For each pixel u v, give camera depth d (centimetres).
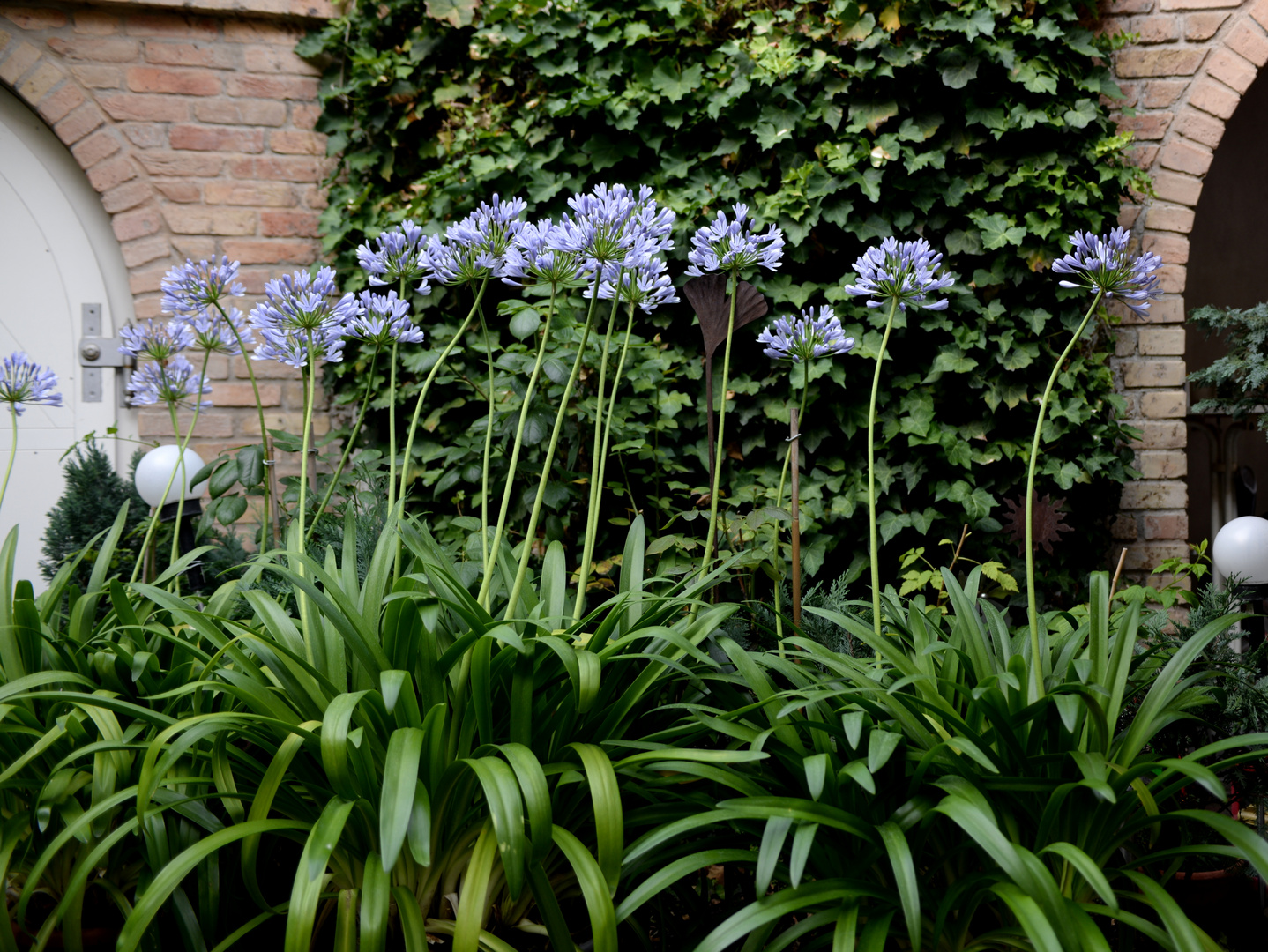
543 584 164
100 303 319
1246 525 211
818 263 294
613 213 145
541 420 237
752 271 181
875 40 280
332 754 113
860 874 129
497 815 111
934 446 286
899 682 127
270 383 315
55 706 147
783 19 292
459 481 292
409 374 303
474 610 133
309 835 119
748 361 291
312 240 319
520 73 307
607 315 291
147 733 145
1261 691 168
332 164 321
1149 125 305
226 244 314
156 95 311
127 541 260
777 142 287
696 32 295
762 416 290
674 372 287
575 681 118
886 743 119
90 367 317
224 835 115
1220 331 282
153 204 311
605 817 117
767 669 177
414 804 115
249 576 168
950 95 287
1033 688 138
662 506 270
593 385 277
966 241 286
